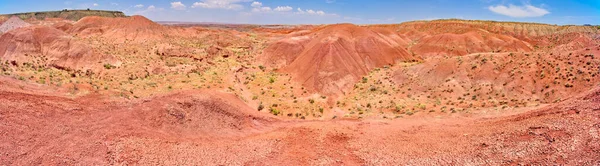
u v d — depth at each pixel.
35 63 46.44
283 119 28.72
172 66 49.88
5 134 15.23
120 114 19.80
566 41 101.56
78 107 20.20
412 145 19.06
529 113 21.02
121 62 50.81
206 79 41.81
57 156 14.52
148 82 38.34
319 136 20.95
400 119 27.25
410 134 21.39
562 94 32.59
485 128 19.95
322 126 23.44
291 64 52.91
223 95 28.92
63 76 38.34
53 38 51.78
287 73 50.12
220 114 24.25
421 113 29.86
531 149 15.23
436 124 23.84
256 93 38.81
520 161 14.53
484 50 78.44
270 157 17.28
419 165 16.11
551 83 34.34
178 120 20.88
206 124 22.12
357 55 53.47
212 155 16.88
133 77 42.59
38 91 23.14
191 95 24.59
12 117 16.73
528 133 17.09
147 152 15.99
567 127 16.22
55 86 27.22
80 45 50.56
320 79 43.75
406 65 52.47
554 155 14.12
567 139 15.03
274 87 42.06
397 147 18.92
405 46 85.62
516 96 34.47
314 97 39.03
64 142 15.73
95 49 53.28
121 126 18.20
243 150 17.98
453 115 27.38
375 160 17.17
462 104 33.38
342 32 58.22
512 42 83.19
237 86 40.47
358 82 45.69
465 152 16.83
